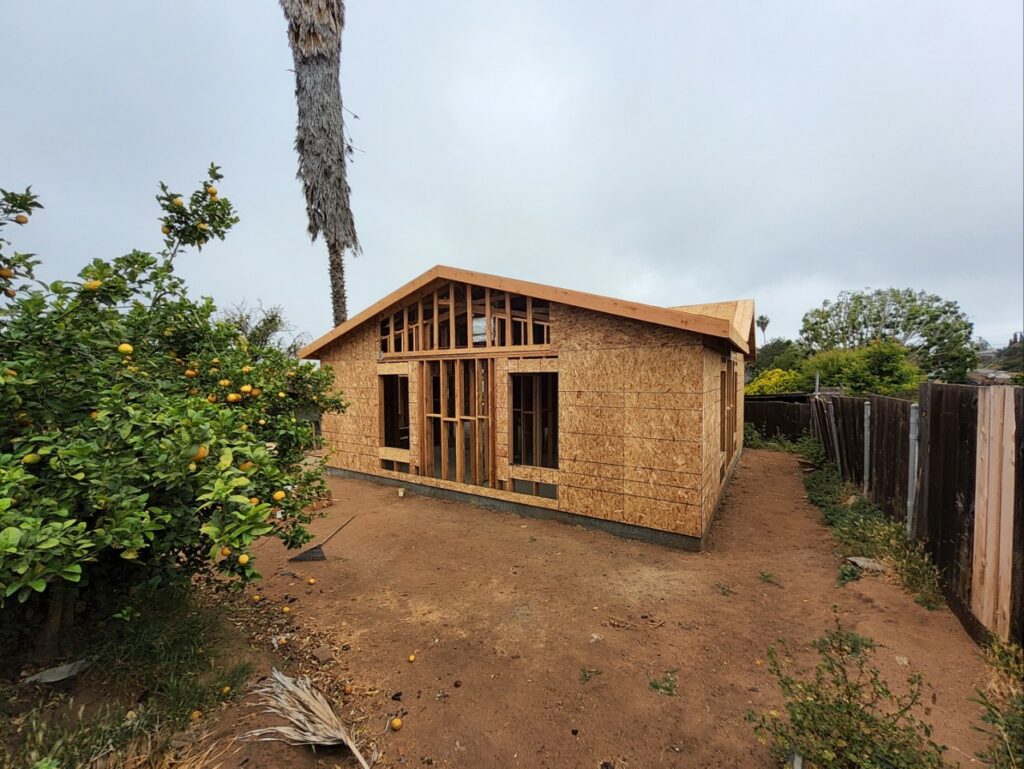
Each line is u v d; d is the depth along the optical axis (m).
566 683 2.96
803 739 2.04
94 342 2.55
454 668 3.13
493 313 7.29
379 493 8.27
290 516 3.25
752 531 6.00
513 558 5.14
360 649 3.36
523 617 3.82
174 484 2.12
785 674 2.96
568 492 6.36
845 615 3.64
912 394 12.40
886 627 3.37
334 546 5.57
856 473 7.12
